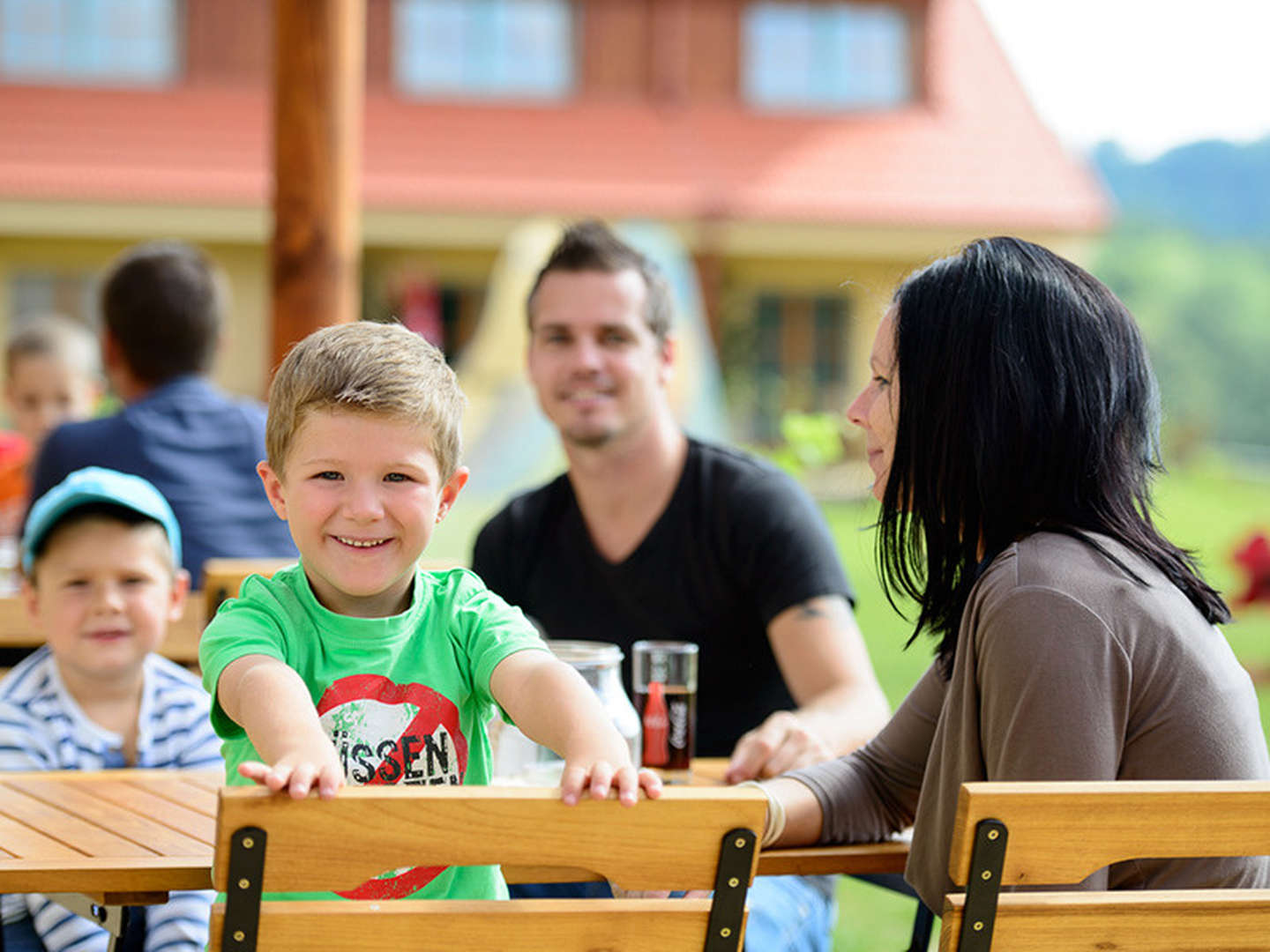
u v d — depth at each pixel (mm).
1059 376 2086
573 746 1715
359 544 1887
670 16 21344
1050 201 20641
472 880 1931
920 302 2172
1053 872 1666
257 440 4133
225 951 1508
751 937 2439
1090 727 1883
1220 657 1991
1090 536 2033
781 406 19766
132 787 2438
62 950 2510
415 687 1958
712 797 1593
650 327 3246
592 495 3234
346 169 4738
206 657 1876
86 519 2750
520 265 15062
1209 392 52750
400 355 1910
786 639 3070
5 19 19859
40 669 2830
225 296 4316
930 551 2170
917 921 2521
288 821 1495
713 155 20656
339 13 4660
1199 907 1715
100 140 19062
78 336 6066
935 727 2387
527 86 21250
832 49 21781
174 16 20203
